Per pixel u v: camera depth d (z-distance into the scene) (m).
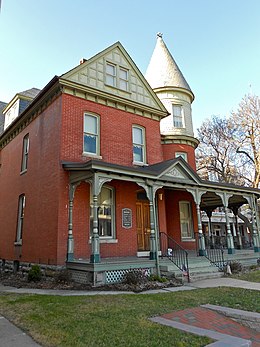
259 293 7.68
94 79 13.40
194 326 5.15
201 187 13.95
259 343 4.79
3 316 5.95
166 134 18.67
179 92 19.92
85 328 4.89
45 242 11.38
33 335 4.67
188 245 16.92
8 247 15.13
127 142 14.00
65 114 11.98
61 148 11.50
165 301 6.88
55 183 11.35
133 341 4.28
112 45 14.63
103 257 11.75
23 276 12.35
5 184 17.20
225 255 13.67
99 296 7.57
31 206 13.23
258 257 14.61
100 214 12.25
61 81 12.09
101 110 13.38
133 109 14.73
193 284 9.64
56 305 6.57
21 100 17.56
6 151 17.94
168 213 17.19
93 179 10.04
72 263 10.18
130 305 6.49
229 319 5.75
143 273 10.20
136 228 13.27
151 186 11.82
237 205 20.61
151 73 20.70
